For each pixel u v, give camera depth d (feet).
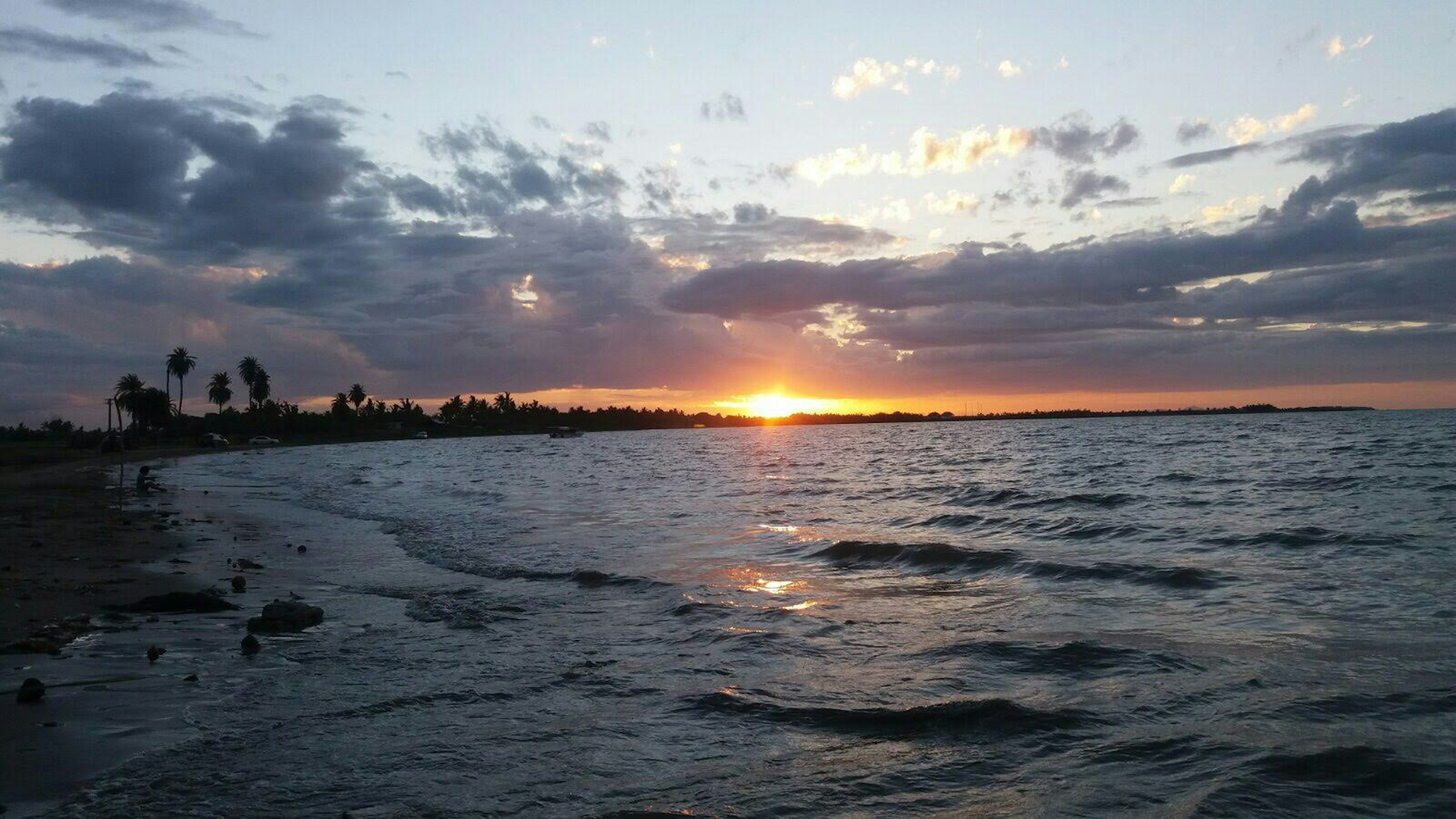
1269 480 119.55
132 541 74.49
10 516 96.43
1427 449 183.42
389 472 220.23
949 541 70.13
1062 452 229.86
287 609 42.01
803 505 107.65
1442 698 27.66
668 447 445.37
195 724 27.61
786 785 22.74
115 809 21.35
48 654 35.60
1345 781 21.81
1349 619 39.17
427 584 53.98
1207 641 36.01
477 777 23.45
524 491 139.03
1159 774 22.76
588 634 39.96
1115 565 54.65
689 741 26.09
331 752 25.31
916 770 23.56
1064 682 31.09
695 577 55.21
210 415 594.65
